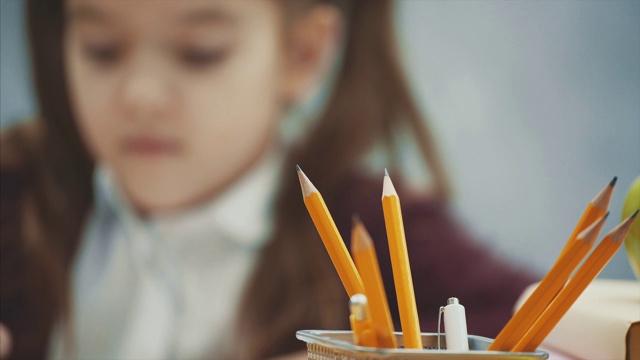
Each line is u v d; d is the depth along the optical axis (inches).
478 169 73.0
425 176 72.1
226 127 72.0
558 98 74.6
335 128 72.1
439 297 70.0
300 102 72.5
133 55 72.1
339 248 15.1
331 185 71.4
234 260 71.9
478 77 73.9
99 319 71.9
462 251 71.2
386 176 15.5
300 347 70.9
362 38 72.8
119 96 72.3
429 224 71.1
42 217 72.2
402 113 72.6
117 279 72.2
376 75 72.9
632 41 75.1
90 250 72.4
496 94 73.9
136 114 72.2
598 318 19.9
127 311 72.0
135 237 72.4
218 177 72.5
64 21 72.4
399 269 15.0
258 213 72.1
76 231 72.4
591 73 74.9
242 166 72.4
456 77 73.6
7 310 71.3
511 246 72.8
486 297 71.1
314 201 15.3
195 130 72.1
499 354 13.2
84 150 72.6
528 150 73.9
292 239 71.6
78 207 72.4
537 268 72.9
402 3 73.3
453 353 13.1
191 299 71.9
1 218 71.7
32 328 71.5
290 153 72.2
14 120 72.2
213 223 72.1
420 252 70.4
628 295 24.7
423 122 72.8
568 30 74.9
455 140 73.2
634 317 19.0
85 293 72.1
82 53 72.4
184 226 72.2
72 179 72.5
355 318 13.5
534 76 74.5
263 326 71.2
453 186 72.5
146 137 72.2
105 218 72.5
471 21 74.0
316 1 72.4
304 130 72.2
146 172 72.4
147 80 72.1
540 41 74.7
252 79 72.2
